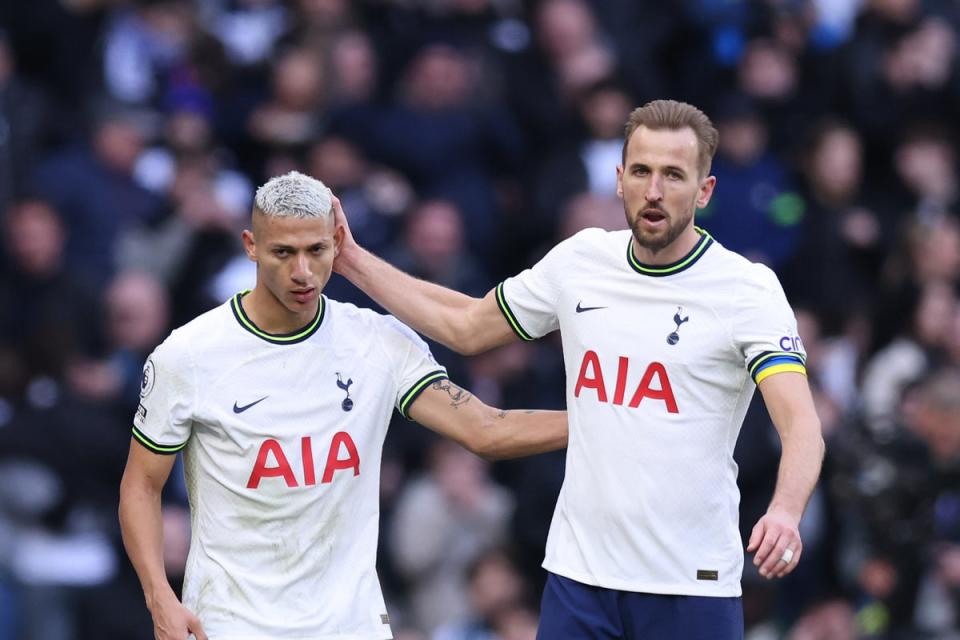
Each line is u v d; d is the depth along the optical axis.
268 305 24.92
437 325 26.12
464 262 47.91
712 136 24.08
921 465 40.09
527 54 53.28
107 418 41.50
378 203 47.84
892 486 39.94
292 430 24.88
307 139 50.38
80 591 40.34
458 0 53.78
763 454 41.72
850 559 43.06
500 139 51.25
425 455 44.00
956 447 40.00
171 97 52.47
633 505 24.08
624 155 24.12
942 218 55.38
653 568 24.09
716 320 24.00
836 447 42.47
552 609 24.72
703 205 24.36
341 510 25.08
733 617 24.39
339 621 24.89
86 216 47.78
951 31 59.91
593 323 24.53
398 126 49.88
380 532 43.47
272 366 24.95
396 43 53.50
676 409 24.05
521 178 51.78
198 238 47.47
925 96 57.09
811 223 52.16
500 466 44.97
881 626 40.19
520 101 52.44
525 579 42.78
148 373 24.94
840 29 59.50
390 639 25.23
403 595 43.31
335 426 25.06
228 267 47.06
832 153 52.59
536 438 26.03
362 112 49.97
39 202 46.91
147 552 24.83
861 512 40.44
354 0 54.00
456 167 50.16
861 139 56.75
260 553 24.86
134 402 43.31
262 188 24.42
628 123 24.19
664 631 24.20
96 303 46.28
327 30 52.25
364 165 49.50
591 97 50.66
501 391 44.88
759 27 55.97
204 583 24.89
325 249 24.38
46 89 52.72
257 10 55.34
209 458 24.92
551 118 52.06
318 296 24.92
